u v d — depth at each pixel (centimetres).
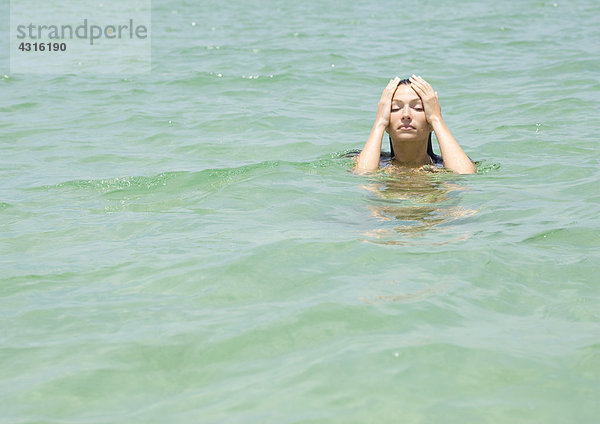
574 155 1020
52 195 884
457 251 623
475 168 930
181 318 518
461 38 2305
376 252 624
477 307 518
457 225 703
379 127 944
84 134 1255
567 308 521
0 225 772
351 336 474
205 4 3822
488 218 727
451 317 500
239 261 614
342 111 1400
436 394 400
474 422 374
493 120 1283
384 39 2344
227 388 419
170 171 962
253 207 795
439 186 857
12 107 1500
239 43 2353
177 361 455
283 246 643
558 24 2523
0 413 404
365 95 1564
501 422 374
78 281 601
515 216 734
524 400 394
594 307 523
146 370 446
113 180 941
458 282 559
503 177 904
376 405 391
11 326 518
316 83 1698
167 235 712
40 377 442
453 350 448
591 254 622
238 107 1448
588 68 1708
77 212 813
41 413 403
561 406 389
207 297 553
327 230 693
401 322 492
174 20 3167
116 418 394
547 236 669
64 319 527
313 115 1367
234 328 494
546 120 1256
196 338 484
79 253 672
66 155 1108
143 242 695
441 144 928
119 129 1284
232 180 903
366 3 3519
